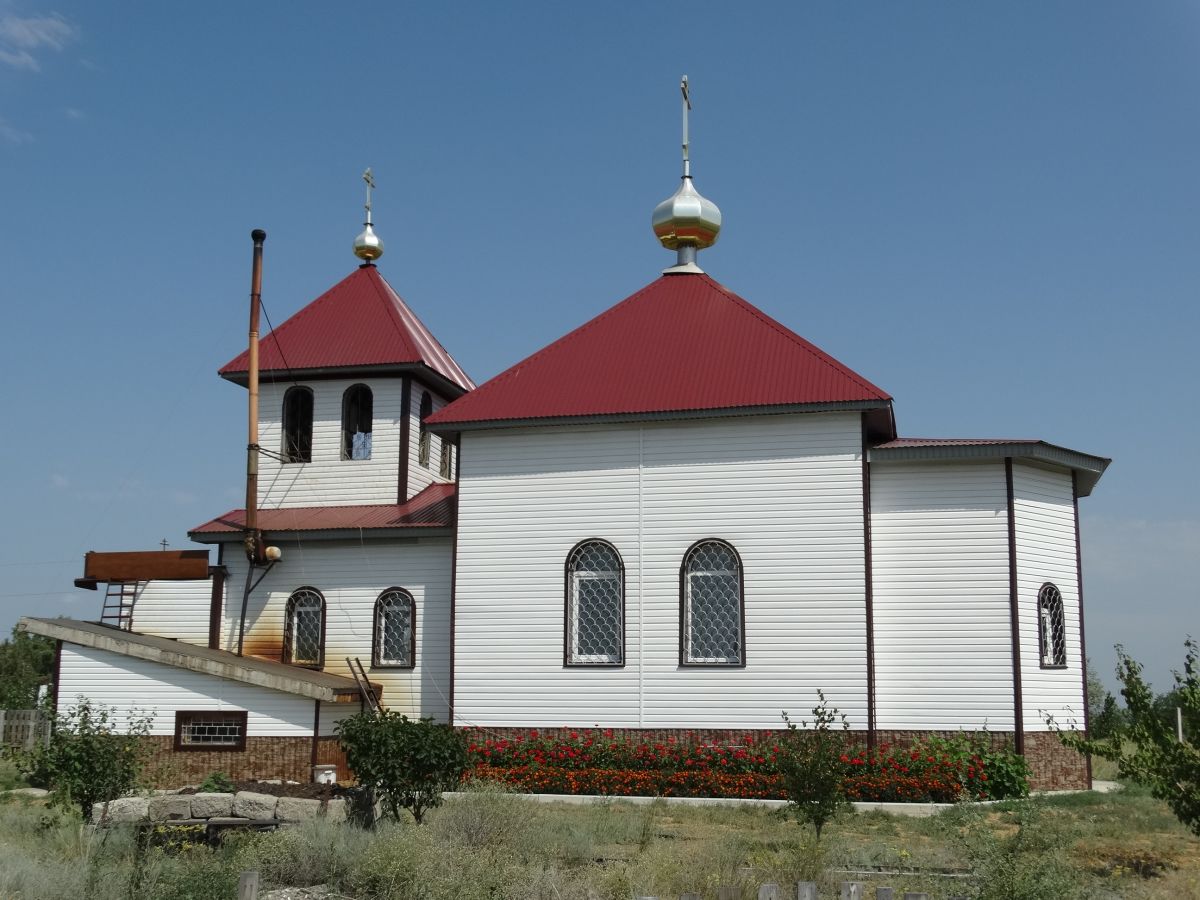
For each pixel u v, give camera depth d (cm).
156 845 1549
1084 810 2077
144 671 2567
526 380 2708
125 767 1781
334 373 3142
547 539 2598
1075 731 2433
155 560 2981
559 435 2628
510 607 2595
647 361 2670
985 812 1914
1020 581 2411
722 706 2433
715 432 2536
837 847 1606
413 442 3158
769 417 2503
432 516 2925
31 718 2922
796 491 2467
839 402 2433
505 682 2567
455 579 2633
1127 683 1603
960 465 2450
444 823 1630
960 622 2394
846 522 2431
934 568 2422
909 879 1368
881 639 2419
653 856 1482
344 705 2614
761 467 2495
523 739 2517
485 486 2652
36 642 5803
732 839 1639
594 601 2575
